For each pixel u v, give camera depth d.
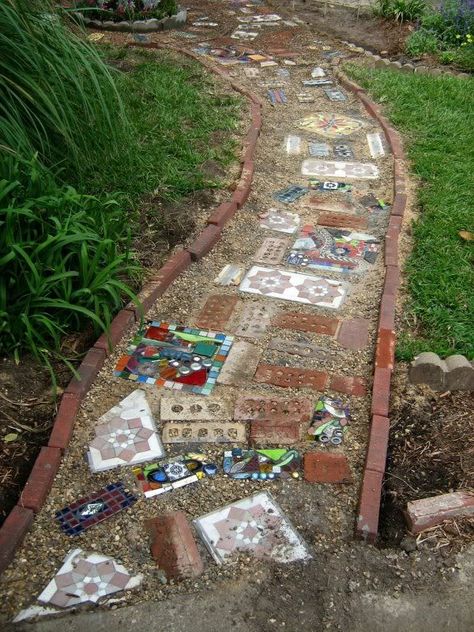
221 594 2.33
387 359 3.32
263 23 9.60
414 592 2.36
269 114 6.55
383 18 9.59
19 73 3.92
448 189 4.99
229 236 4.46
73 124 4.15
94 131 4.32
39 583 2.36
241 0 10.85
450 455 2.87
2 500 2.62
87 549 2.47
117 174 4.61
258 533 2.54
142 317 3.36
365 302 3.85
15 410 3.00
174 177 4.84
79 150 4.23
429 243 4.29
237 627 2.24
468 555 2.47
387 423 2.95
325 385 3.23
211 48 8.41
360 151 5.81
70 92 4.27
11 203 3.26
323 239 4.47
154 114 5.86
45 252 3.27
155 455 2.85
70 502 2.65
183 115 6.00
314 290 3.94
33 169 3.46
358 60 8.11
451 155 5.57
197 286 3.95
